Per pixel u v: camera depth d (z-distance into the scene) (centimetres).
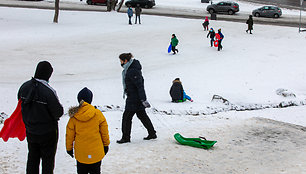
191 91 1373
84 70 1719
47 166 404
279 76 1672
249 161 594
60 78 1521
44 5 4153
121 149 626
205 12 4319
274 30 3077
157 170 529
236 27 3228
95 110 393
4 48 2125
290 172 542
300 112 1185
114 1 3991
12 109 985
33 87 383
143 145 659
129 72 636
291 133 813
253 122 931
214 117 998
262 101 1280
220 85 1484
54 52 2105
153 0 4484
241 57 2089
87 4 4556
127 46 2359
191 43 2517
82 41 2466
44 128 390
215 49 2334
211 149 661
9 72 1584
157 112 1010
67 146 398
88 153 390
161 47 2364
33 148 402
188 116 984
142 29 3005
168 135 752
